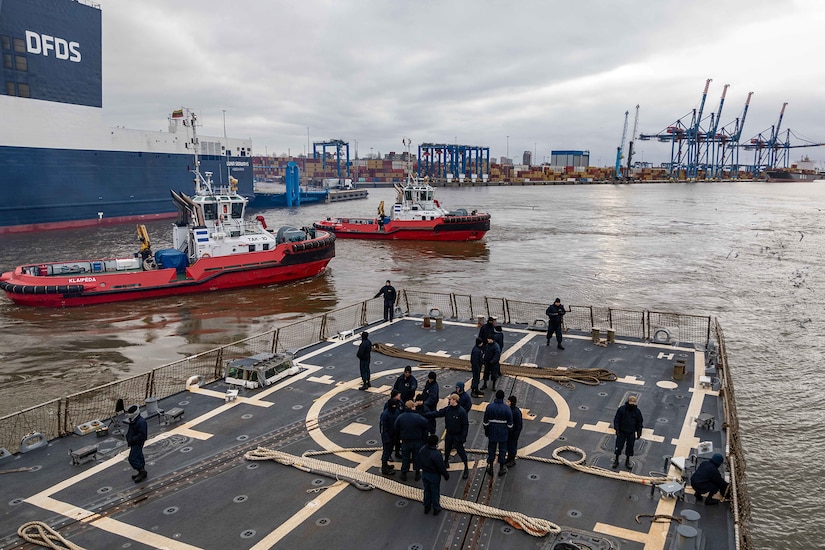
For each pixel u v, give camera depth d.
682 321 31.20
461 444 10.68
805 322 30.92
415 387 12.52
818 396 21.02
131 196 82.12
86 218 76.06
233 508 9.96
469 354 18.62
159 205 87.31
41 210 69.88
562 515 9.56
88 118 74.19
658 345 19.28
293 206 130.62
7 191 65.81
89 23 72.31
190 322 30.69
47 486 10.73
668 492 9.72
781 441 17.86
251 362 16.58
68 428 16.84
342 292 38.59
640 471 10.88
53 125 69.75
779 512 14.52
